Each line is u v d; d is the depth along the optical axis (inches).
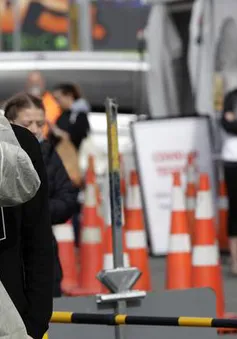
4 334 208.4
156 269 685.9
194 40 752.3
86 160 856.9
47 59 1154.0
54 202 381.4
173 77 804.6
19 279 227.1
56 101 774.5
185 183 733.3
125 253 462.3
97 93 1133.7
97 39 1988.2
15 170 210.1
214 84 743.1
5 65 1145.4
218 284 488.4
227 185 647.8
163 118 736.3
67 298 326.6
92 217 587.8
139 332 325.1
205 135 730.2
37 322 227.1
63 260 599.5
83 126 756.6
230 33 737.0
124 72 1133.7
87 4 1785.2
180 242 504.1
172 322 304.5
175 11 799.7
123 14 1943.9
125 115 1112.8
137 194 524.7
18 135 230.4
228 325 298.0
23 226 229.9
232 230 646.5
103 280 324.2
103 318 311.4
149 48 807.1
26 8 2240.4
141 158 738.2
